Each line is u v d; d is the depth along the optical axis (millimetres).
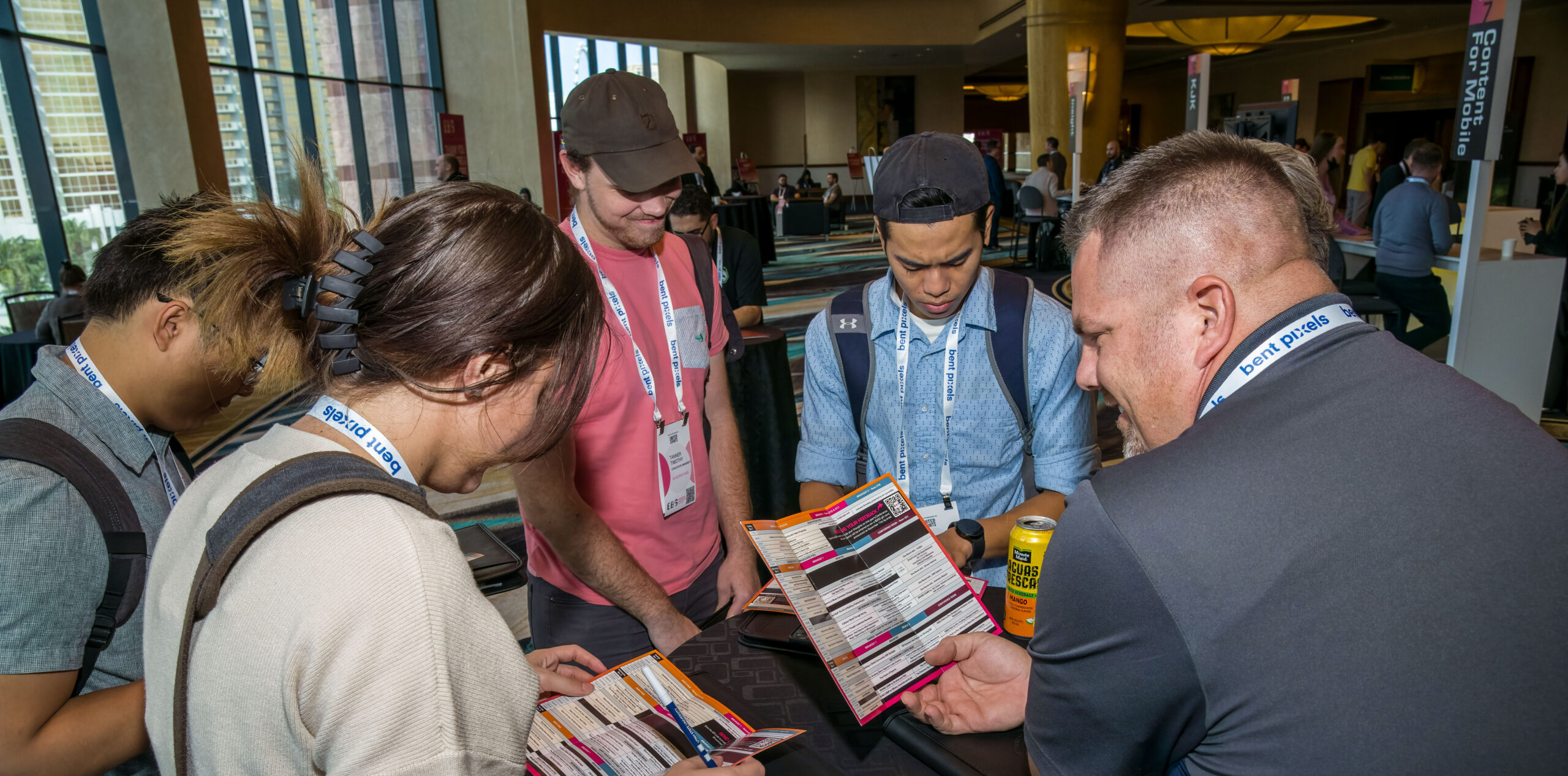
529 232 592
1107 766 617
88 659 844
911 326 1408
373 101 10312
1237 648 527
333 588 505
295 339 585
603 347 1308
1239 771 538
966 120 31062
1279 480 544
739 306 3514
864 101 22172
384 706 498
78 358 900
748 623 1188
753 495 2676
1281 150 702
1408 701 485
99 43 5672
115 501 851
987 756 889
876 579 1089
